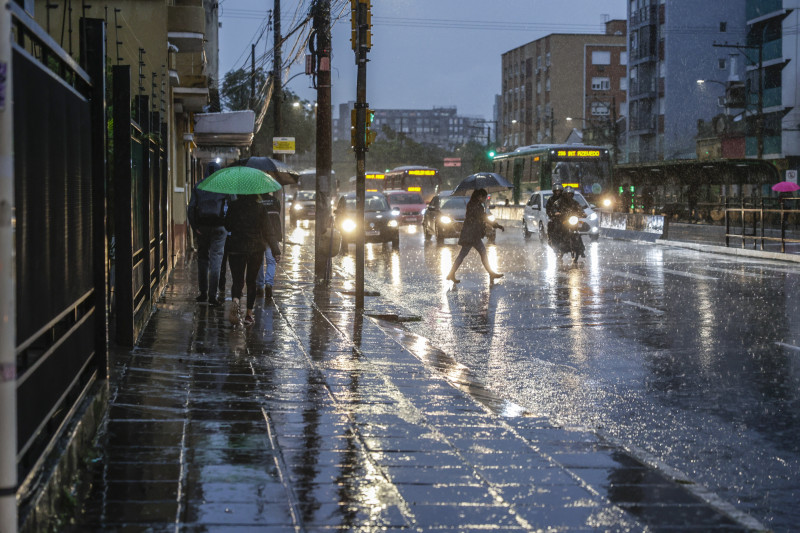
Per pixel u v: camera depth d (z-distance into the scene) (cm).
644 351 1067
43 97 425
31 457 418
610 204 4353
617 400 817
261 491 477
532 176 4641
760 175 4366
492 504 473
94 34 606
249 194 1125
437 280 1939
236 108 4228
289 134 8069
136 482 482
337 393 759
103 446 548
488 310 1454
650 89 7600
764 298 1541
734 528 445
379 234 2878
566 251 2259
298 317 1266
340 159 16750
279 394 739
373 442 596
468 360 1027
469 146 13675
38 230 413
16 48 366
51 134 446
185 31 1930
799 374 917
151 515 432
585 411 775
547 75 10806
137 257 1028
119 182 876
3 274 311
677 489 508
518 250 2836
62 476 439
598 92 10650
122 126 870
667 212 4966
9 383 315
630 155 8044
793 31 5784
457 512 458
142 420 618
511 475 530
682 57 7331
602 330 1236
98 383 621
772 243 2978
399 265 2334
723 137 6116
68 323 528
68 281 495
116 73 854
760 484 575
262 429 615
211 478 495
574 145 4450
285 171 2019
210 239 1303
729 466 613
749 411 767
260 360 902
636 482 520
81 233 548
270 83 3331
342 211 2881
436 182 6494
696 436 691
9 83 310
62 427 483
